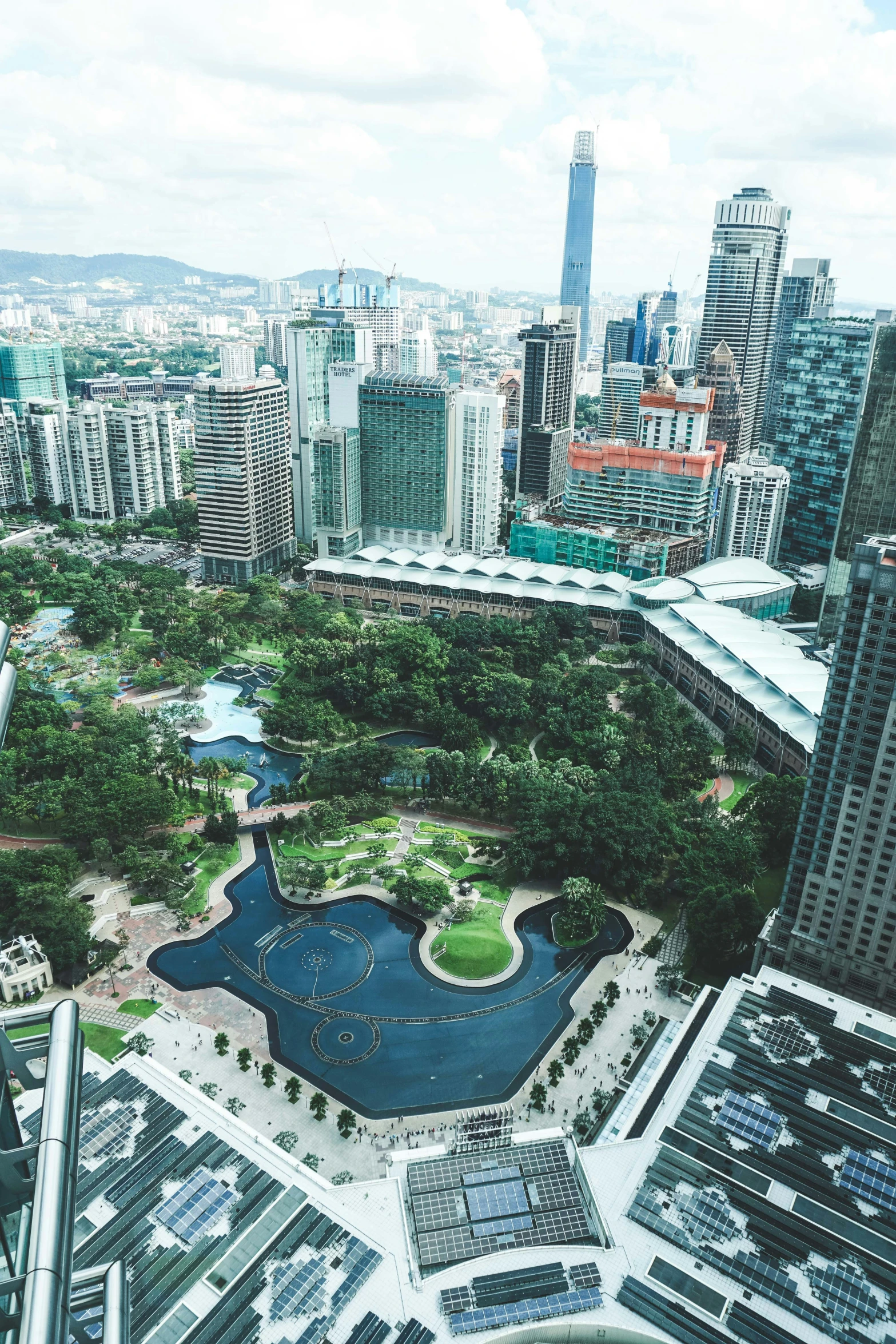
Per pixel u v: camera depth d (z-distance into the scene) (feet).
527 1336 481.46
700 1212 543.80
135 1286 495.82
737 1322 487.20
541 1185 563.48
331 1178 652.89
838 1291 503.20
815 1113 602.85
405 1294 497.46
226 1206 540.11
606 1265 515.09
